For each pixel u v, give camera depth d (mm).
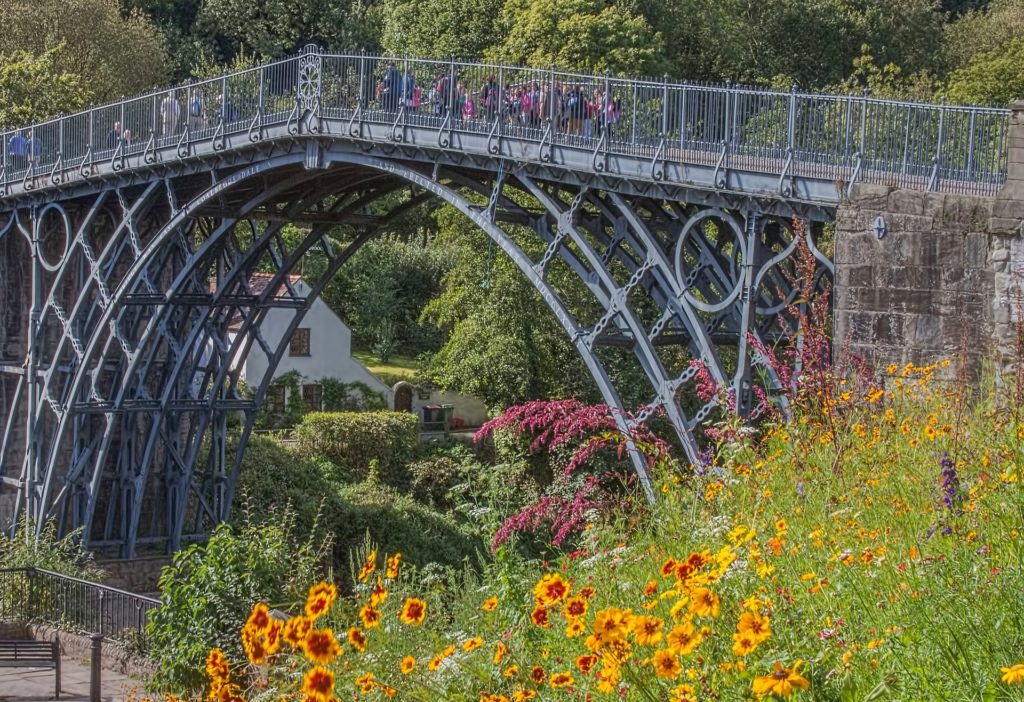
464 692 6656
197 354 32562
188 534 34281
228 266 32188
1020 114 14102
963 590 5582
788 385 10344
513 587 7691
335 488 41500
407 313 62125
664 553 7934
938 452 8125
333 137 25516
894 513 7199
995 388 10742
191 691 15453
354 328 60875
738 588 6316
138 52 57375
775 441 10125
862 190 14992
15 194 33406
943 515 6609
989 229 14258
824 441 9109
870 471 8383
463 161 23391
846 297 15031
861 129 17734
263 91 27125
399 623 7930
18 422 35500
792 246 17797
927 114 17203
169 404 31766
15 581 21859
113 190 31094
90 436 34344
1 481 33875
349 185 29266
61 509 32750
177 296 30312
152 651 16203
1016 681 4785
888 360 14750
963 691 5062
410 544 37562
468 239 44188
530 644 7078
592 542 8914
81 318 34938
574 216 21453
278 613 13117
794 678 4895
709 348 18953
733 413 10656
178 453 33844
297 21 72000
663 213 21297
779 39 61562
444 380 44688
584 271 21344
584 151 20891
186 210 29109
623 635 5508
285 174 28875
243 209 28984
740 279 18688
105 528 33531
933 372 13320
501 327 42750
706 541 7910
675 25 56188
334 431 44031
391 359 60188
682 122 19672
